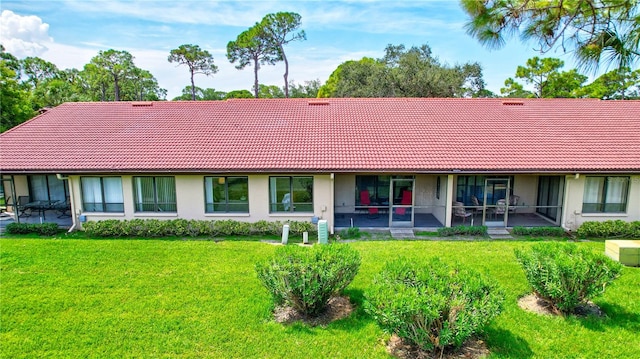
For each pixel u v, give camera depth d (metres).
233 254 12.42
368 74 43.66
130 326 7.79
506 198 16.47
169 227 15.28
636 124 18.28
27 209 19.20
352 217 18.55
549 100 21.36
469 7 5.82
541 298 8.70
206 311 8.39
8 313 8.39
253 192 15.98
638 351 6.71
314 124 18.97
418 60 40.66
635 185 15.73
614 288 9.33
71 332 7.60
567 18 5.71
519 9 5.79
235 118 19.89
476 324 6.20
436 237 15.16
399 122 19.06
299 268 7.71
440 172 15.07
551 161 15.48
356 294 9.09
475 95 42.88
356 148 16.52
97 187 16.58
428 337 6.35
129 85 58.25
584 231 15.07
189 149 16.72
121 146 17.09
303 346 7.02
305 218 15.98
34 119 20.08
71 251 12.76
